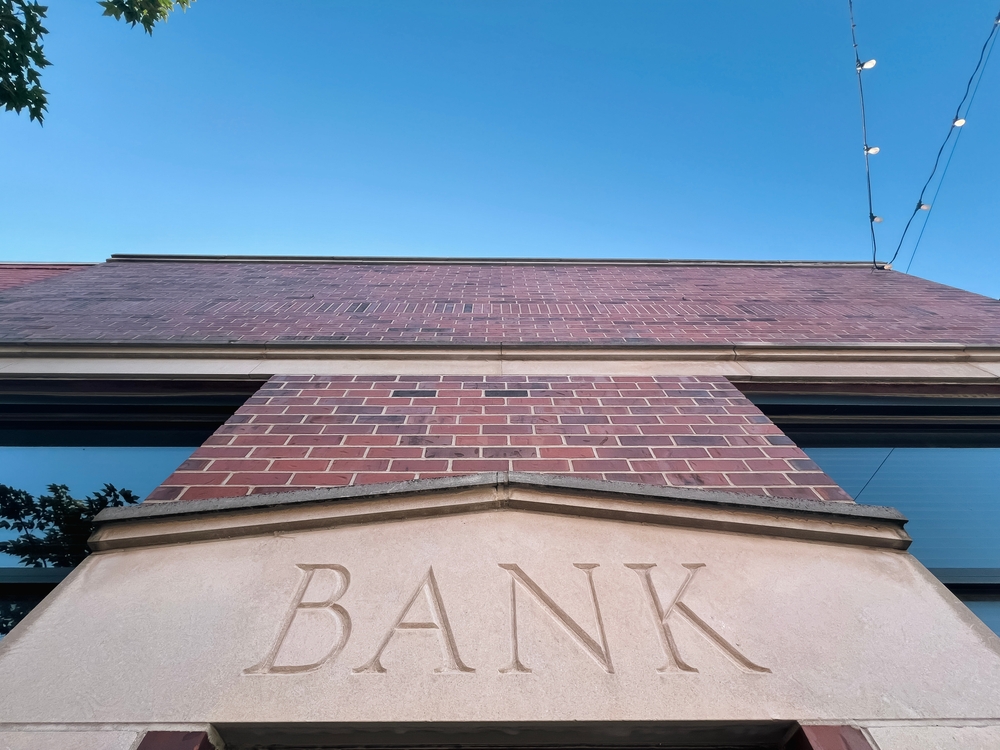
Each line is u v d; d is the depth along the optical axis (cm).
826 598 188
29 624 173
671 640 172
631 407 328
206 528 205
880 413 373
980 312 520
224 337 428
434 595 184
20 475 313
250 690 156
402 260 750
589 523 214
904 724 153
